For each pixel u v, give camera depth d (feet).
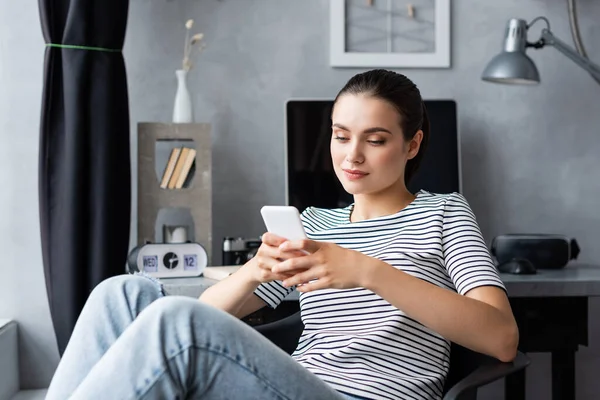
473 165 9.97
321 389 4.28
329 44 9.76
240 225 9.77
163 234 9.02
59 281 8.47
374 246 5.34
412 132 5.37
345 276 4.72
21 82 9.39
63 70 8.49
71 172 8.36
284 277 5.00
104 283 4.92
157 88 9.57
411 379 4.93
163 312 4.00
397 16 9.84
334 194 9.20
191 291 7.84
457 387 4.50
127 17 8.73
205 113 9.67
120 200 8.70
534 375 10.01
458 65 9.93
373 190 5.34
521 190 10.04
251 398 4.14
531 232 10.06
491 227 10.01
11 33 9.36
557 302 7.97
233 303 5.33
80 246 8.38
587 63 8.87
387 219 5.39
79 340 4.74
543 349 7.97
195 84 9.64
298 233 4.82
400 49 9.85
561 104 10.07
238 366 4.09
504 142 10.00
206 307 4.11
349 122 5.23
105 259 8.45
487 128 9.98
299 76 9.75
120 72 8.71
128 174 8.80
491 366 4.78
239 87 9.70
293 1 9.71
